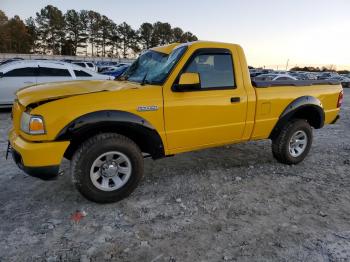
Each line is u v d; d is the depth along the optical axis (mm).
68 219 3408
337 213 3650
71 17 92688
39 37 91375
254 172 4898
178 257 2811
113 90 3658
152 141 3871
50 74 9945
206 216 3523
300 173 4930
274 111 4812
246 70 4520
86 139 3637
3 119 8805
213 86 4242
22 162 3404
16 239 3023
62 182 4340
